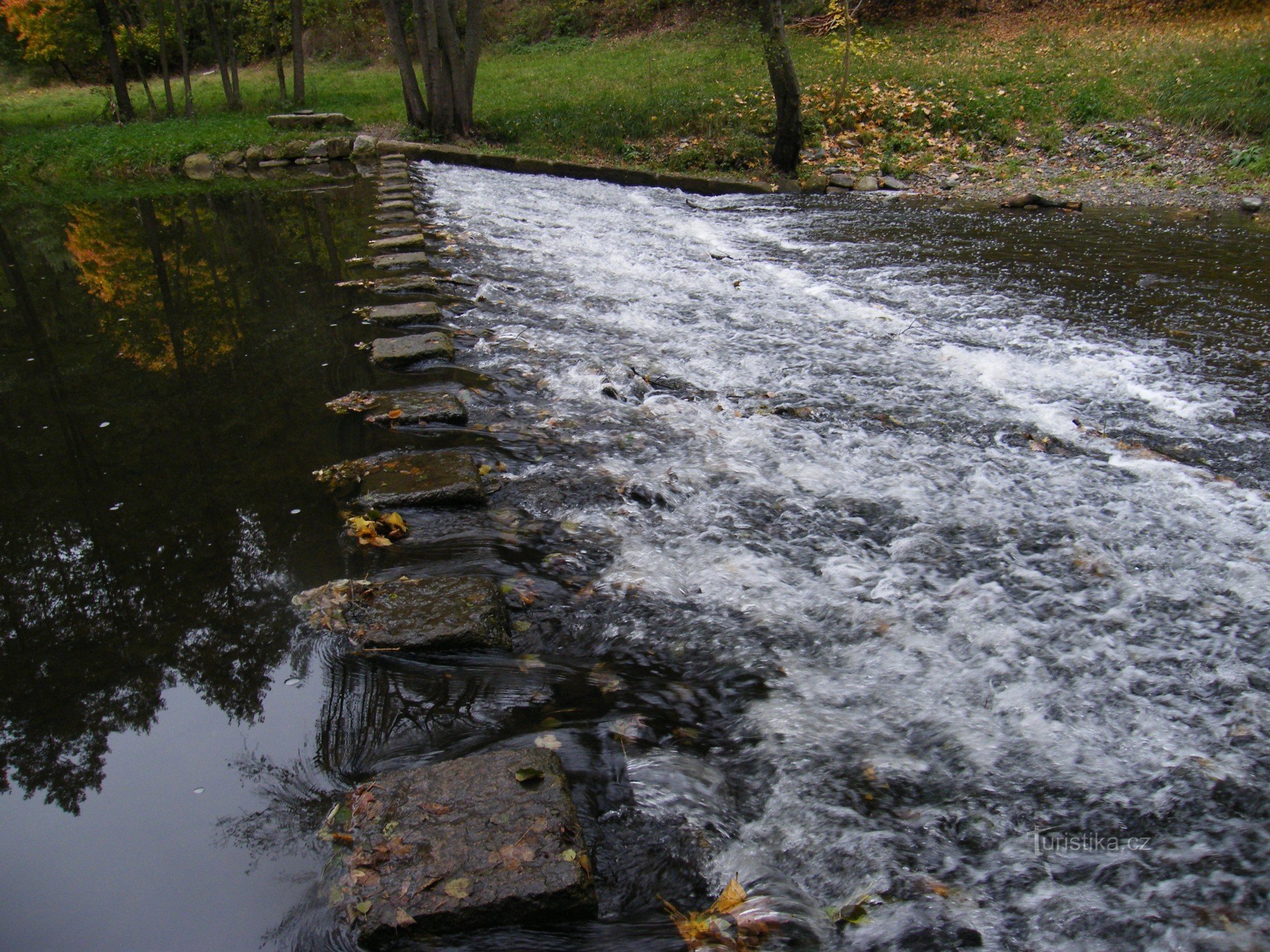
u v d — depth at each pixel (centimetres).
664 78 1656
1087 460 385
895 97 1348
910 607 280
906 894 183
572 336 536
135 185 1186
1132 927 177
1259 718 232
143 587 287
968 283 675
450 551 305
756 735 228
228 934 167
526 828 184
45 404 445
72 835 193
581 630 267
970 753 222
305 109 1733
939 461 383
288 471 362
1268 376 485
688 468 372
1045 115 1302
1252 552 311
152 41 2291
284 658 250
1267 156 1118
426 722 227
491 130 1391
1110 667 252
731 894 180
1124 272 704
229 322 564
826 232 883
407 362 477
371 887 172
